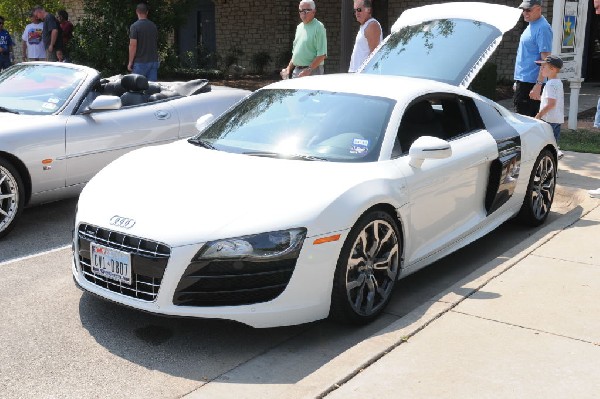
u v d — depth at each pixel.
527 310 3.99
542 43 7.75
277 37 21.77
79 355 3.77
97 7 15.81
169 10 16.11
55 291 4.69
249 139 4.81
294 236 3.72
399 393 3.11
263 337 4.00
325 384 3.20
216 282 3.66
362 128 4.63
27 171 5.88
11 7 17.08
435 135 4.99
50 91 6.57
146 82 7.22
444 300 4.13
